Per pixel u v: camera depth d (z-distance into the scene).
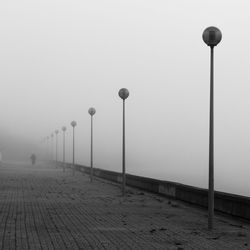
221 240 11.94
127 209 18.72
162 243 11.38
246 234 12.93
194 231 13.32
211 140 14.02
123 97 25.89
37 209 18.05
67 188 29.66
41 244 10.94
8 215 16.00
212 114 14.08
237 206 16.27
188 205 20.52
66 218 15.62
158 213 17.59
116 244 11.13
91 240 11.59
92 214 16.88
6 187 29.39
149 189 27.62
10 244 10.85
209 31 14.04
